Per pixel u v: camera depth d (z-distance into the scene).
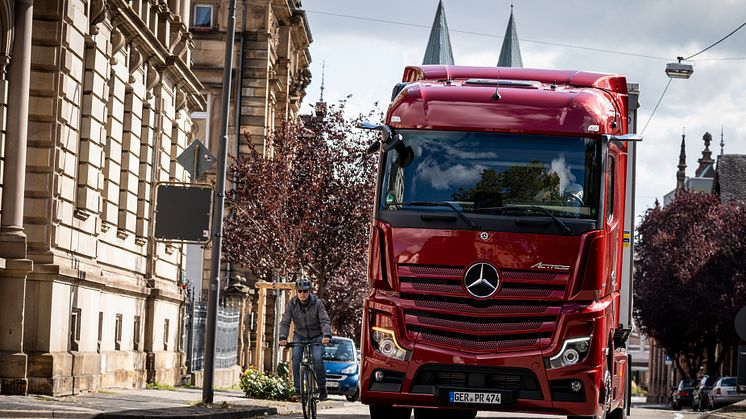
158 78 30.92
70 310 22.92
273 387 29.48
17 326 21.12
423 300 14.81
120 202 28.53
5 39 20.86
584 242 14.72
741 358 24.23
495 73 16.80
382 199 15.09
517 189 14.91
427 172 15.05
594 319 14.68
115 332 27.31
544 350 14.59
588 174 14.91
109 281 25.62
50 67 21.94
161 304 31.59
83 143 24.19
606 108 15.55
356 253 43.50
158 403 22.62
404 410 16.77
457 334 14.72
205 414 19.59
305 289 19.61
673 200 79.19
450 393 14.64
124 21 26.31
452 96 15.34
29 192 21.88
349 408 28.73
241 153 52.03
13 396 20.55
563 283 14.68
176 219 23.16
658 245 75.25
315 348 19.69
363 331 15.10
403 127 15.25
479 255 14.73
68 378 22.39
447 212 14.88
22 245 21.19
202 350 38.03
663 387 112.94
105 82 25.19
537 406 14.60
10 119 21.17
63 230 22.69
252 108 52.25
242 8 52.34
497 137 15.09
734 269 69.31
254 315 51.25
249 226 43.38
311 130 45.09
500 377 14.69
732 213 71.44
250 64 52.47
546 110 15.13
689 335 74.88
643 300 75.69
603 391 14.95
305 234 42.84
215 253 23.14
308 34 66.06
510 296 14.70
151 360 30.38
